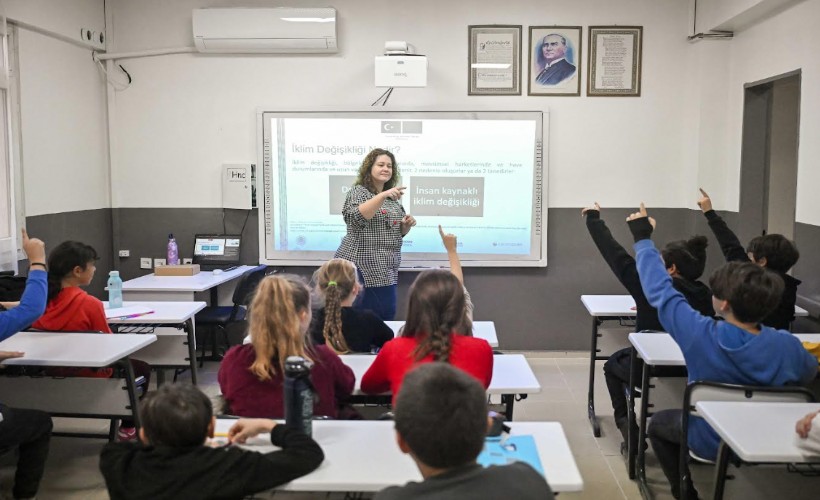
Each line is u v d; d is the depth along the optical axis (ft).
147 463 5.71
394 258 14.05
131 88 18.71
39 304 9.64
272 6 18.28
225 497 5.61
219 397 7.52
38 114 15.71
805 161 13.91
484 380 7.36
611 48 18.13
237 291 17.08
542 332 18.97
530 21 18.11
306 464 5.88
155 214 19.04
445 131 18.33
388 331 10.20
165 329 13.74
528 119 18.22
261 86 18.54
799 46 14.16
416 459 4.54
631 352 11.14
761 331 8.13
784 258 11.39
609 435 13.20
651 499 10.41
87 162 17.89
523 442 6.41
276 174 18.63
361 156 18.44
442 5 18.12
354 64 18.35
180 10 18.43
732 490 7.11
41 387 10.75
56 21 16.12
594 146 18.40
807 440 6.28
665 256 11.39
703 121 17.89
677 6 18.01
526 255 18.63
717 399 8.06
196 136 18.78
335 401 7.86
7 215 14.53
